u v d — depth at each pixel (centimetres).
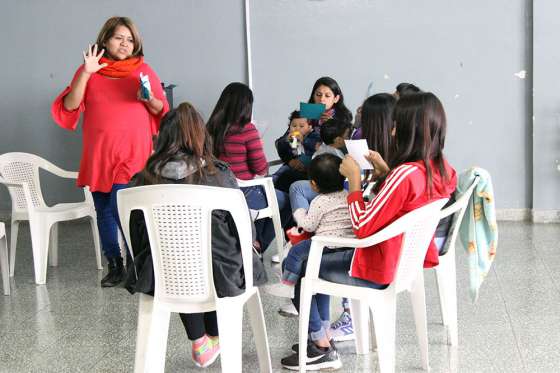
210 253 266
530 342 341
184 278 270
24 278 477
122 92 443
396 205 264
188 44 629
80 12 634
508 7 602
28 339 364
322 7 616
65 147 649
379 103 312
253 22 621
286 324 378
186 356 336
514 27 603
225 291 267
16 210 479
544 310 386
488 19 604
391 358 272
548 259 488
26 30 639
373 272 272
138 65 448
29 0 635
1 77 645
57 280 471
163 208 265
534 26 591
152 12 629
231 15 623
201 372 317
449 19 608
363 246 266
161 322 275
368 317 339
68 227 636
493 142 615
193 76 631
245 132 445
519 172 615
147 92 422
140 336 274
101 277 476
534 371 308
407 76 616
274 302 416
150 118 459
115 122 440
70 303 421
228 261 270
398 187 263
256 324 294
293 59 622
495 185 619
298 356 315
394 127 279
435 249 308
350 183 279
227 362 268
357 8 613
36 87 643
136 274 276
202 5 624
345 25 615
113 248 455
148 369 272
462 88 612
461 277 453
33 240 462
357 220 270
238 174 446
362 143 278
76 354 343
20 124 648
